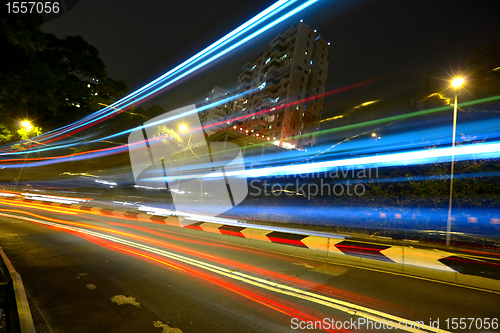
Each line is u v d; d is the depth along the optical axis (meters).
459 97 15.72
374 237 10.99
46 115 20.36
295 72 65.50
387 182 12.70
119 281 4.85
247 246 9.27
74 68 18.47
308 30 69.31
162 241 9.12
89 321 3.35
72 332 3.07
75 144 37.81
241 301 4.26
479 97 15.12
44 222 11.95
